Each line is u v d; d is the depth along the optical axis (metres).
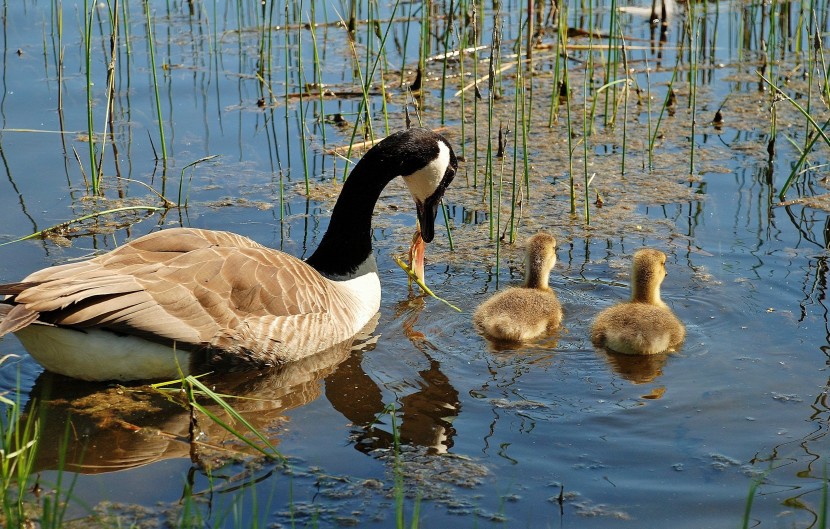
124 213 11.16
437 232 11.16
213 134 13.21
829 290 9.36
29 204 11.19
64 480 6.57
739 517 6.20
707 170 12.43
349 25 15.86
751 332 8.69
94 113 13.56
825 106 14.17
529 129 13.76
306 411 7.57
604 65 15.70
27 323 6.98
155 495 6.42
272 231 10.81
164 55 15.58
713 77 15.47
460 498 6.43
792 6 17.64
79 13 16.73
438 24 16.78
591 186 12.09
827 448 6.91
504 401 7.66
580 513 6.25
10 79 14.35
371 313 9.21
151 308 7.57
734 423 7.26
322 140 13.18
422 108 14.30
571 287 9.82
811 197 11.55
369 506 6.36
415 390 7.89
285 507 6.34
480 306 9.18
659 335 8.27
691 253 10.27
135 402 7.56
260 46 16.02
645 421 7.32
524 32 16.78
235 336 7.94
